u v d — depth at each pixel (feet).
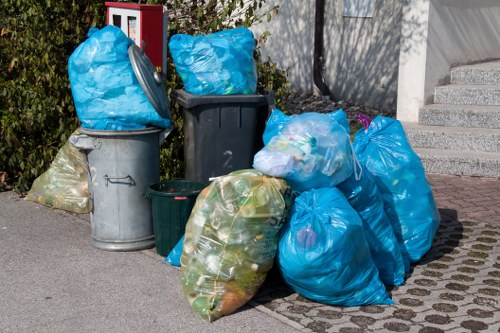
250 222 15.46
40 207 23.17
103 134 18.54
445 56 29.91
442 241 20.10
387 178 18.10
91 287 17.10
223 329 15.02
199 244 15.79
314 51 38.96
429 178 25.96
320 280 15.48
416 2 28.60
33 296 16.61
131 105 18.66
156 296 16.58
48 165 24.66
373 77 37.35
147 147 19.06
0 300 16.39
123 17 22.44
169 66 24.70
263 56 41.01
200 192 18.20
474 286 17.11
